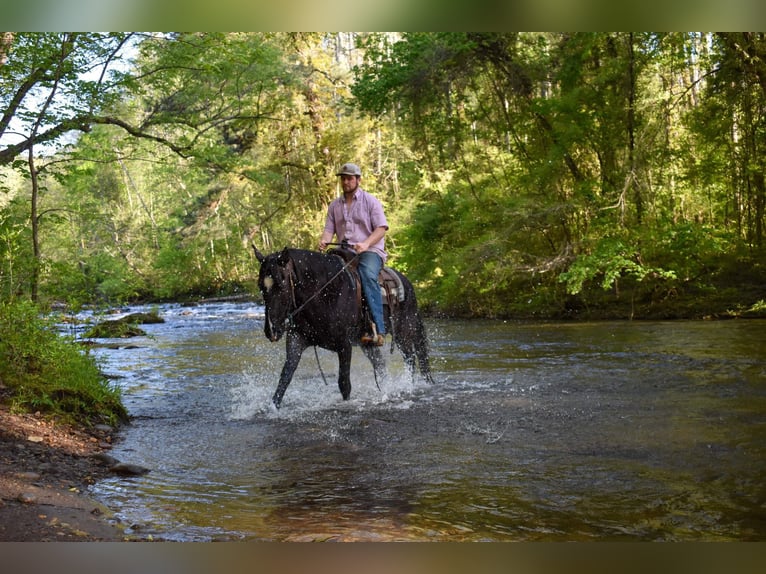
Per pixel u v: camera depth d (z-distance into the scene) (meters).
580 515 3.75
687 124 18.72
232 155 15.48
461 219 21.75
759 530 3.46
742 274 19.05
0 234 8.20
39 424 5.81
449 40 19.11
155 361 11.98
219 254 37.22
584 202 18.64
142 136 13.77
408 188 28.00
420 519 3.76
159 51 12.64
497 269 19.12
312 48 27.50
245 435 6.07
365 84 20.83
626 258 18.02
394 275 8.19
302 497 4.23
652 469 4.55
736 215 21.33
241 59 13.45
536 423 6.10
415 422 6.31
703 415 6.09
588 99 18.58
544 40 19.61
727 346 10.91
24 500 3.93
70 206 12.47
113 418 6.69
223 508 4.05
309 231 29.80
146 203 40.81
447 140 22.36
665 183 19.45
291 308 6.80
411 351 8.50
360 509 3.97
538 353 11.20
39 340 6.84
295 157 28.77
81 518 3.77
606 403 6.84
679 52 18.39
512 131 20.70
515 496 4.12
